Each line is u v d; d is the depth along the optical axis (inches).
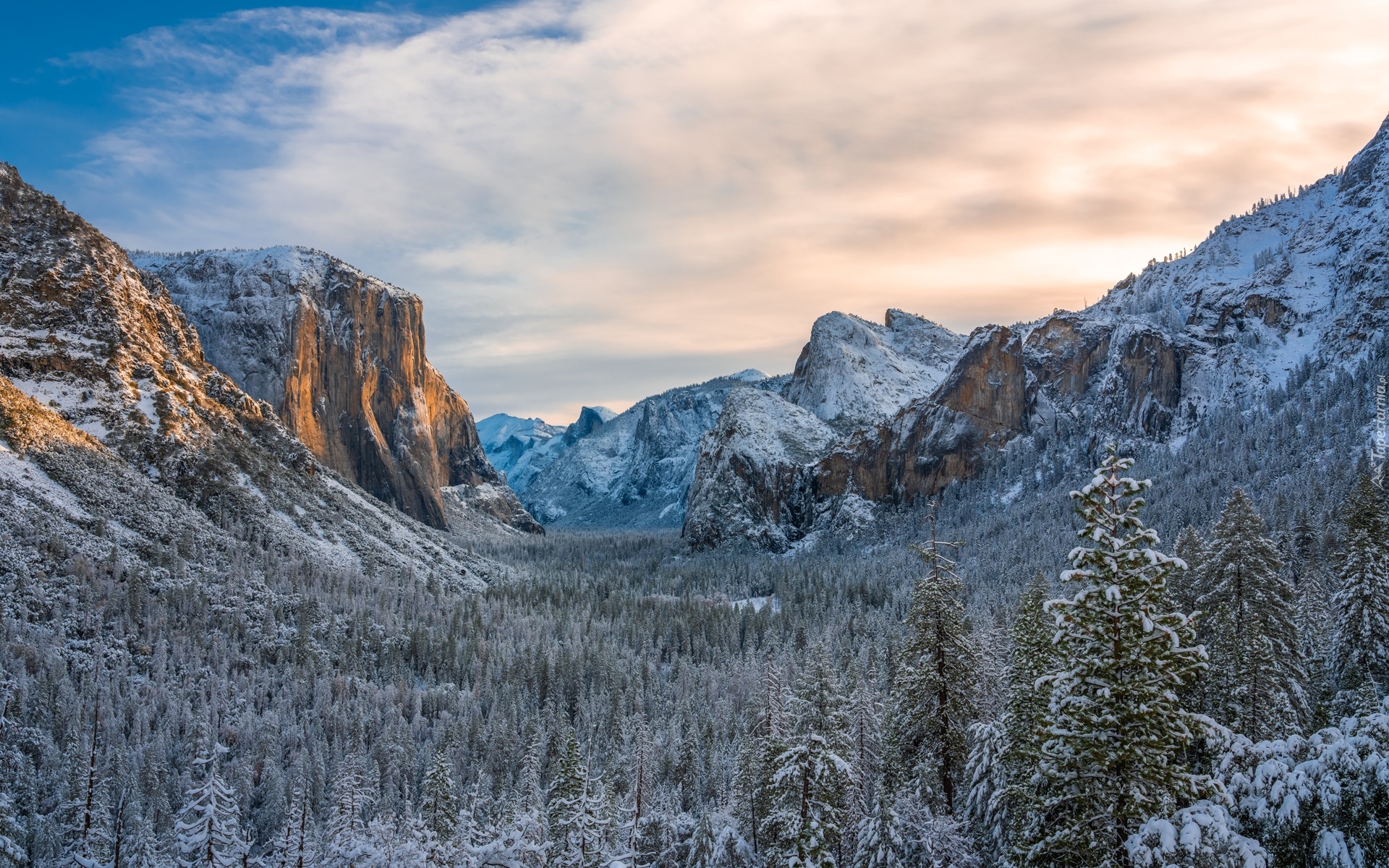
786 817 1948.8
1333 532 4658.0
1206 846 1242.0
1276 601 2340.1
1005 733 2143.2
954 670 2294.5
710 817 2522.1
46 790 4377.5
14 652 5659.5
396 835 2812.5
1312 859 1295.5
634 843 2817.4
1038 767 1521.9
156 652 6259.8
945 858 2053.4
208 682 6161.4
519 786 4616.1
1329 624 2886.3
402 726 5787.4
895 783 2407.7
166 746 5201.8
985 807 2169.0
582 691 6658.5
